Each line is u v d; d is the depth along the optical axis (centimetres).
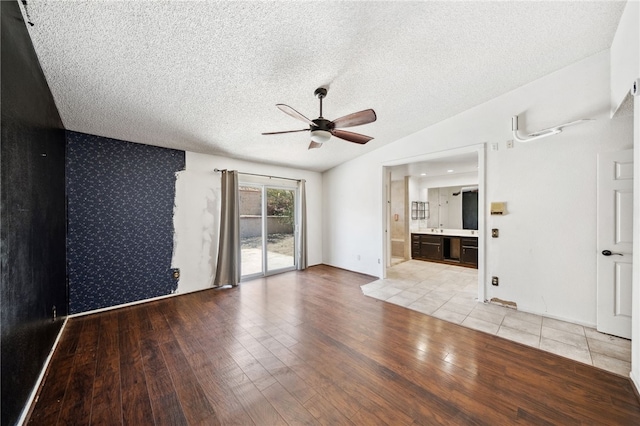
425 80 261
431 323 270
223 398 162
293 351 218
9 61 134
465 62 238
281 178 501
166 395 165
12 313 136
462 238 554
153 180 349
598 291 244
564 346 219
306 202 548
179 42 173
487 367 192
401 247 632
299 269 524
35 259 175
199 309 315
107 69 192
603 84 240
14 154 142
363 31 185
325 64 218
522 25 197
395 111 323
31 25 149
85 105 238
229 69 208
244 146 379
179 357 209
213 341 236
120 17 148
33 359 166
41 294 187
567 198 264
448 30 195
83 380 180
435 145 365
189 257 380
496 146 308
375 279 450
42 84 189
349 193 515
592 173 250
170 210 363
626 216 230
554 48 229
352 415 147
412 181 635
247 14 157
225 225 404
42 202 193
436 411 150
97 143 305
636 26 169
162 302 340
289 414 149
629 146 232
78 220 292
